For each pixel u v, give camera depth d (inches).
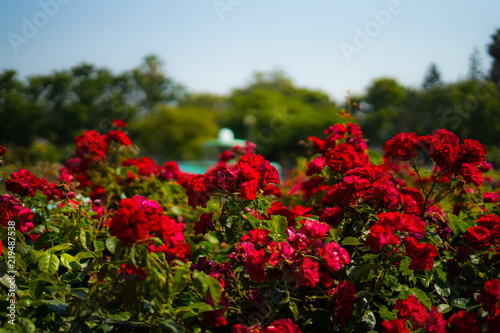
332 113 1461.6
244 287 74.6
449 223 97.0
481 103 552.4
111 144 140.3
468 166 84.3
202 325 69.3
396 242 67.9
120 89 1165.7
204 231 86.3
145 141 1307.8
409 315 67.4
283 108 1450.5
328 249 68.7
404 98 933.2
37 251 80.4
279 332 61.6
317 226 70.6
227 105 2177.7
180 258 74.0
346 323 72.3
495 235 83.6
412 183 143.9
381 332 79.0
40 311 70.2
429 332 67.4
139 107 1258.0
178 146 1327.5
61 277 77.7
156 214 63.7
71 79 1017.5
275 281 68.6
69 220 98.0
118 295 62.2
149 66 1224.8
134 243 59.9
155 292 61.8
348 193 80.8
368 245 70.4
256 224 80.3
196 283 60.2
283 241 70.6
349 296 68.6
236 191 80.1
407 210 81.0
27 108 870.4
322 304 73.9
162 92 1373.0
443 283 84.2
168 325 59.6
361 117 1074.7
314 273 65.1
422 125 808.9
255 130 1400.1
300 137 1354.6
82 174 133.0
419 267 68.0
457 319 70.9
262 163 85.0
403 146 87.0
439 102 745.0
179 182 135.6
